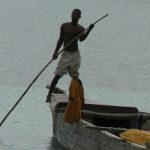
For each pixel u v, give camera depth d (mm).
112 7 129875
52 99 29203
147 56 65312
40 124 32000
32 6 118875
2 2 120625
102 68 54844
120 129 22156
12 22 91875
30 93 41438
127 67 56531
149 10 130375
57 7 121312
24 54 61281
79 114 24469
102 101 40250
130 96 42531
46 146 27172
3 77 47844
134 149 19141
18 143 27516
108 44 73750
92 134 22938
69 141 25938
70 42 26328
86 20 104375
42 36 78062
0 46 66500
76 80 24625
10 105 36969
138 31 91812
